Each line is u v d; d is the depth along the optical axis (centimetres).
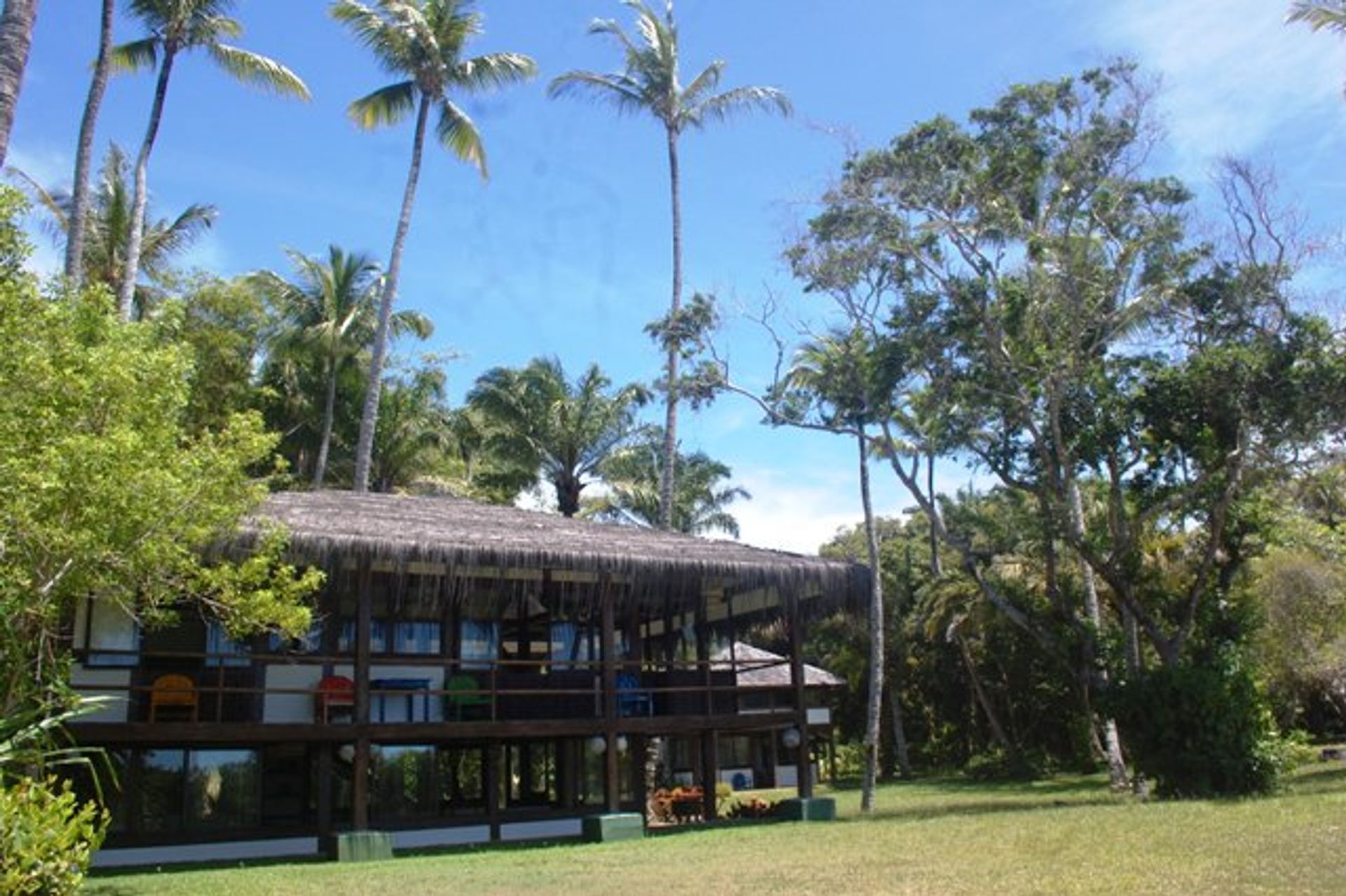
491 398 4197
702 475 4591
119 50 2550
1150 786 2556
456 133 3219
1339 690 3131
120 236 3080
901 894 1010
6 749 888
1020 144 2381
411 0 3186
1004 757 4416
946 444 2502
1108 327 2450
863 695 5138
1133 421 2361
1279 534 2577
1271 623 3047
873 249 2427
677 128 3497
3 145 1255
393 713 1977
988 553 3959
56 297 1232
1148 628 2394
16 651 1046
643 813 2175
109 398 1128
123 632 1772
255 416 1275
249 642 1872
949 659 4803
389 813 1955
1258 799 1928
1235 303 2283
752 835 1748
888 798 3091
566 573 2070
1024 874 1101
